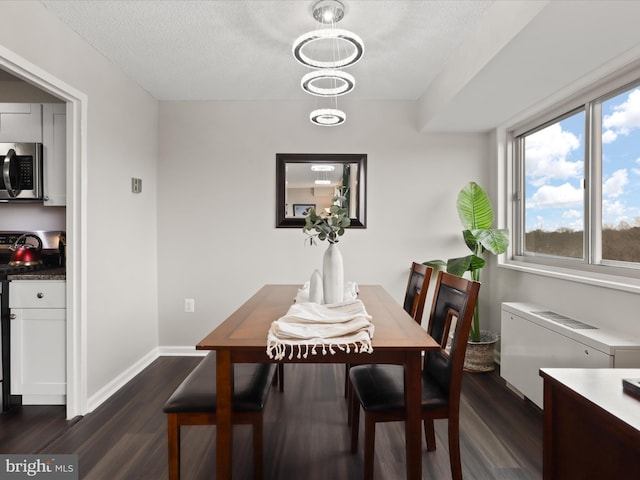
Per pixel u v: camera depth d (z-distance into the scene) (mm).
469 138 3445
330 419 2250
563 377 1187
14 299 2350
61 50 2141
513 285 3012
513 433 2088
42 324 2348
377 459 1852
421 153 3447
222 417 1389
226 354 1376
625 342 1729
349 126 3443
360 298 2268
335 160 3438
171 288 3469
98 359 2508
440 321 1811
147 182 3250
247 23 2201
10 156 2439
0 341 2340
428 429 1909
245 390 1569
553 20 1594
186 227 3455
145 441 2018
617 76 2047
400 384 1640
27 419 2264
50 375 2355
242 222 3455
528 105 2709
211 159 3443
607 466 975
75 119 2314
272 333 1416
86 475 1726
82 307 2328
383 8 2029
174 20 2166
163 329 3477
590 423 1040
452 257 3453
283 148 3451
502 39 1845
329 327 1478
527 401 2492
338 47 2447
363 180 3432
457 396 1527
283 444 1979
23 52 1871
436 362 1733
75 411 2289
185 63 2709
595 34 1715
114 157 2707
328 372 3029
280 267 3459
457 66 2473
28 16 1903
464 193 3137
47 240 2945
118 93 2764
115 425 2195
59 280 2340
